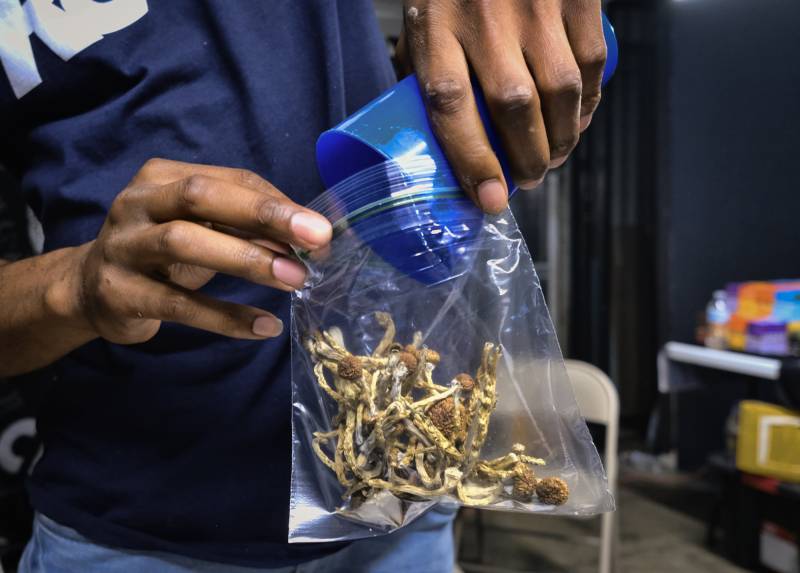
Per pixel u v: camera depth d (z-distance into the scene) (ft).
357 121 1.32
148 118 1.79
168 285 1.24
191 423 1.80
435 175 1.33
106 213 1.78
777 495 6.31
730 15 9.07
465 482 1.49
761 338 7.18
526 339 1.54
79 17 1.77
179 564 1.79
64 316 1.38
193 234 1.15
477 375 1.54
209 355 1.79
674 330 9.93
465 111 1.24
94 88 1.83
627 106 11.03
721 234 9.55
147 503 1.78
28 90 1.82
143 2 1.81
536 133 1.27
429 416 1.45
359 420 1.48
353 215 1.34
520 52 1.27
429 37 1.28
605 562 4.93
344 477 1.48
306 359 1.56
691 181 9.73
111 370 1.81
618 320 11.29
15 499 5.79
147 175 1.31
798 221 8.62
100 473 1.80
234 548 1.81
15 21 1.78
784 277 8.85
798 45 8.39
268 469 1.85
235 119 1.87
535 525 8.15
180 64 1.81
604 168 11.30
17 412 5.70
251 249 1.17
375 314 1.56
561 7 1.34
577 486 1.49
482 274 1.52
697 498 8.76
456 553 6.61
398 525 1.50
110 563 1.77
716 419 9.39
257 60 1.86
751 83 8.95
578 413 1.52
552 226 11.85
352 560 2.00
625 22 10.83
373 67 2.03
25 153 1.95
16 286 1.46
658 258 10.20
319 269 1.42
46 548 1.84
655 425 10.38
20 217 5.53
